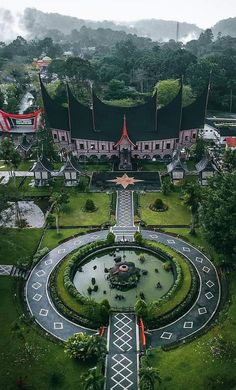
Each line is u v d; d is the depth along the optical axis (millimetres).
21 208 118688
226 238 81250
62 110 156125
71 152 144000
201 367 65500
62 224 110438
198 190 100250
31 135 175750
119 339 72062
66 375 64500
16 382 63219
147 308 76375
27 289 86000
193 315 78125
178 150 141500
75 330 75062
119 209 117688
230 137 167000
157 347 70312
